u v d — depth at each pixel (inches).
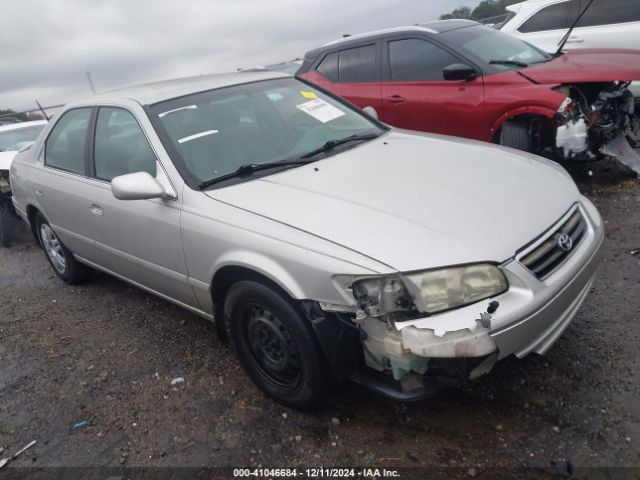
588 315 127.7
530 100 195.8
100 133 147.4
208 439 107.0
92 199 145.1
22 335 163.3
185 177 118.6
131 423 115.3
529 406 102.3
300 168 121.6
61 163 165.0
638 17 276.7
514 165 119.0
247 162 124.8
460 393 108.0
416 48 233.5
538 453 91.9
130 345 147.1
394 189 106.4
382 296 86.6
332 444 100.8
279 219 101.2
